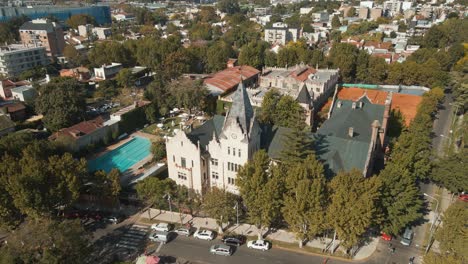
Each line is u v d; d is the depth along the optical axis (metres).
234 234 85.62
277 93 133.50
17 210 82.81
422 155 101.38
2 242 83.44
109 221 91.44
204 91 164.88
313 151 85.81
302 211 73.12
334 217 70.50
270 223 83.69
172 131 150.00
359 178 75.31
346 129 100.88
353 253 78.56
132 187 105.56
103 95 188.62
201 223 90.62
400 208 78.00
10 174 80.94
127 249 81.75
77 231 69.31
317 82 155.62
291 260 77.31
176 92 165.88
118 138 146.12
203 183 97.00
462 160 95.94
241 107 88.69
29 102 161.12
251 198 76.81
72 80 154.75
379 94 168.62
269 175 81.62
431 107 149.00
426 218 90.88
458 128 144.75
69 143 121.88
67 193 85.94
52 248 65.06
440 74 185.00
